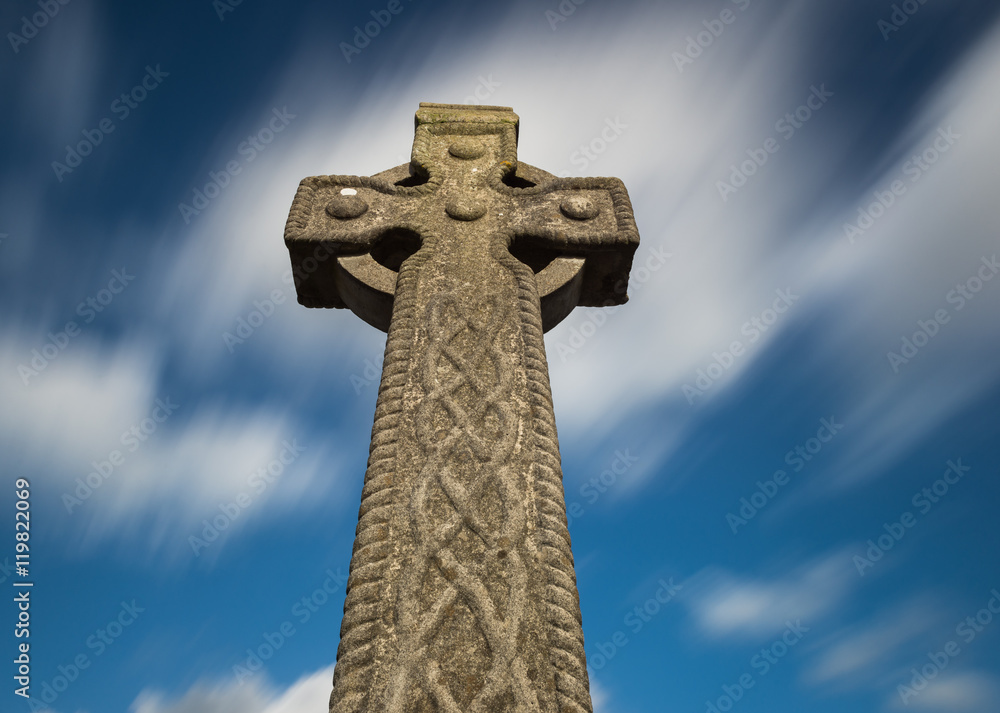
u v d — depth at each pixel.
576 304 3.73
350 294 3.54
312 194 3.72
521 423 2.66
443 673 2.00
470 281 3.22
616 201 3.72
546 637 2.09
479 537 2.30
